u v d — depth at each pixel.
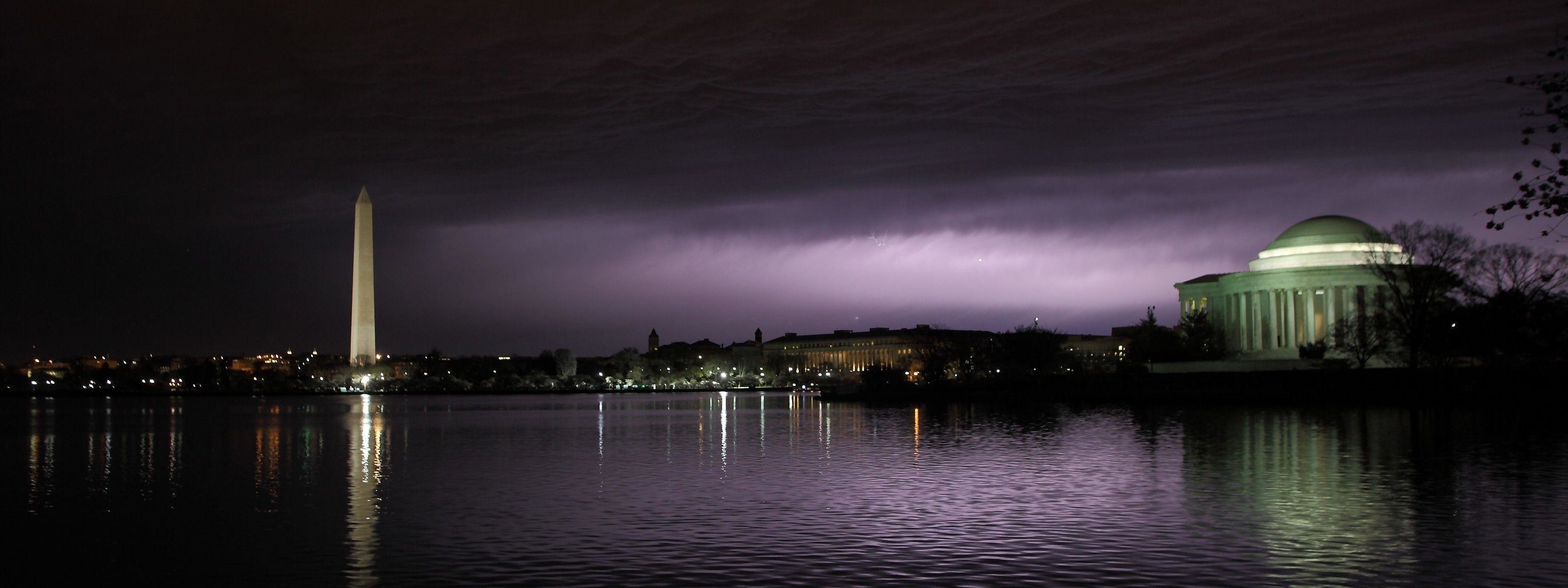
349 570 31.08
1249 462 55.06
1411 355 125.56
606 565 31.22
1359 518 37.53
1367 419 88.75
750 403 185.25
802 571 30.23
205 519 40.50
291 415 149.12
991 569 30.20
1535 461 53.84
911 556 32.09
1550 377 110.81
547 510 41.75
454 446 76.25
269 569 31.31
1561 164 28.16
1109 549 32.78
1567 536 34.16
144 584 29.83
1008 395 154.12
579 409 163.62
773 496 45.12
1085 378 158.50
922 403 153.75
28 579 30.58
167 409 185.75
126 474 57.53
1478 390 111.75
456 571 30.66
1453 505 40.19
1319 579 28.78
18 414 162.50
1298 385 130.88
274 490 49.06
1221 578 29.02
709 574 30.00
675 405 183.75
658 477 52.84
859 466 56.88
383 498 45.94
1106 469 53.22
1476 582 28.36
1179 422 89.44
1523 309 114.06
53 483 53.22
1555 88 28.66
